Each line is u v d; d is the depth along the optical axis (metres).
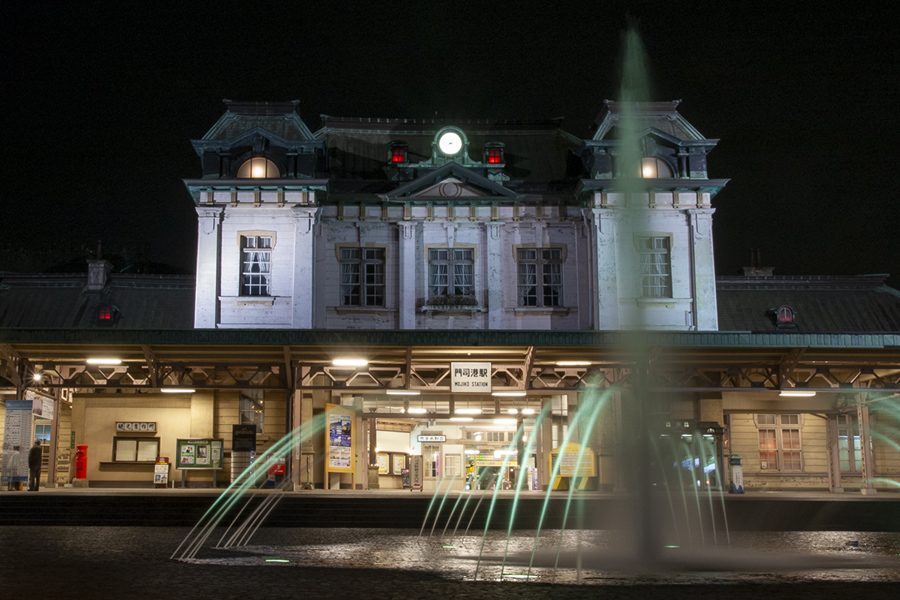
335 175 32.72
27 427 24.42
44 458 30.83
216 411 30.22
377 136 34.00
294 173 30.95
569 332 25.16
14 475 24.11
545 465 30.11
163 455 30.25
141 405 30.48
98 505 20.80
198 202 30.48
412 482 29.91
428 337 24.86
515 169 33.31
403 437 31.20
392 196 31.22
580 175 33.06
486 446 30.98
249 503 21.12
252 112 32.22
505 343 25.03
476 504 21.64
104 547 15.49
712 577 12.24
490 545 16.61
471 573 12.48
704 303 30.70
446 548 15.99
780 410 30.91
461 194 31.55
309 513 21.00
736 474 27.20
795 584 11.55
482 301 31.25
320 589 10.71
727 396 31.14
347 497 21.84
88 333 24.06
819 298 35.22
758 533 19.81
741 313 34.41
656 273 31.09
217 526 20.25
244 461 28.61
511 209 31.69
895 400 30.44
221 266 30.38
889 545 17.06
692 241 31.08
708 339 25.02
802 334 25.06
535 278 31.52
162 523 20.31
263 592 10.42
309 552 15.09
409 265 31.25
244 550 15.30
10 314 32.94
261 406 30.12
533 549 15.93
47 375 26.75
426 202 31.48
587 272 31.34
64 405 31.14
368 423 29.98
